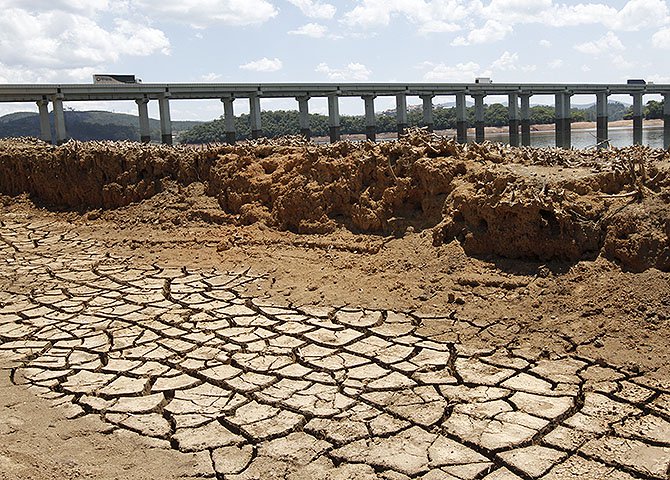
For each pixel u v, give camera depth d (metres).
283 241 11.58
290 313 8.66
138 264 11.52
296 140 14.57
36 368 7.27
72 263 11.83
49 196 16.50
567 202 8.41
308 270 10.23
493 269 8.72
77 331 8.37
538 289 8.03
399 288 8.99
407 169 10.71
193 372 7.01
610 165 9.13
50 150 16.83
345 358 7.13
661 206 7.81
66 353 7.66
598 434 5.31
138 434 5.78
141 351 7.63
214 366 7.12
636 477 4.75
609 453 5.04
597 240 8.10
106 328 8.43
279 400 6.25
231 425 5.84
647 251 7.54
